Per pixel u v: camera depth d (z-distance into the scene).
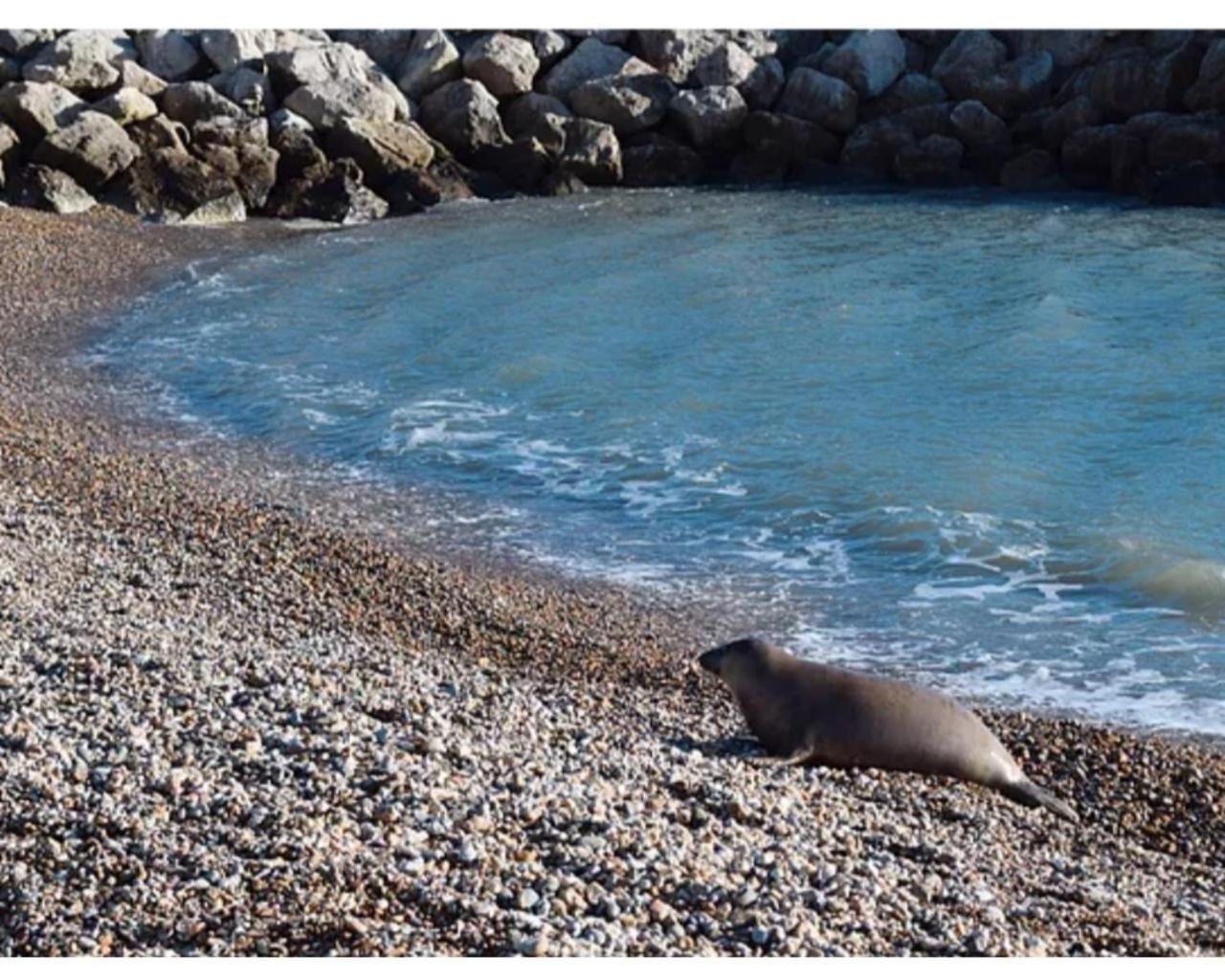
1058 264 31.72
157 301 30.80
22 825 9.45
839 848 10.11
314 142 41.00
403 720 11.61
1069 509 18.73
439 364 25.75
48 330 28.73
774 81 45.25
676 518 19.12
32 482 19.91
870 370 24.70
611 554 18.03
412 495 20.08
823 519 18.88
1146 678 14.65
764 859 9.62
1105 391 23.31
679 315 28.25
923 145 43.44
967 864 10.20
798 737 11.90
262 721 11.17
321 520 19.02
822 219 37.78
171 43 42.03
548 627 15.90
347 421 23.17
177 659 12.55
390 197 40.44
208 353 27.02
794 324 27.39
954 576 17.19
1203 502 18.83
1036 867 10.42
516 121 44.09
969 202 40.25
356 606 16.28
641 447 21.58
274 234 37.38
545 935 8.44
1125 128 41.81
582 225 37.59
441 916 8.65
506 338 26.91
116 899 8.77
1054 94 44.47
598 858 9.31
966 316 27.73
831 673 12.10
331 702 11.84
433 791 10.03
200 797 9.77
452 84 43.03
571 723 12.55
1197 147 40.19
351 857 9.16
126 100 38.94
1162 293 29.19
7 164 38.03
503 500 19.89
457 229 37.59
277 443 22.27
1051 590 16.75
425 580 17.06
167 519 18.70
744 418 22.62
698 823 10.22
